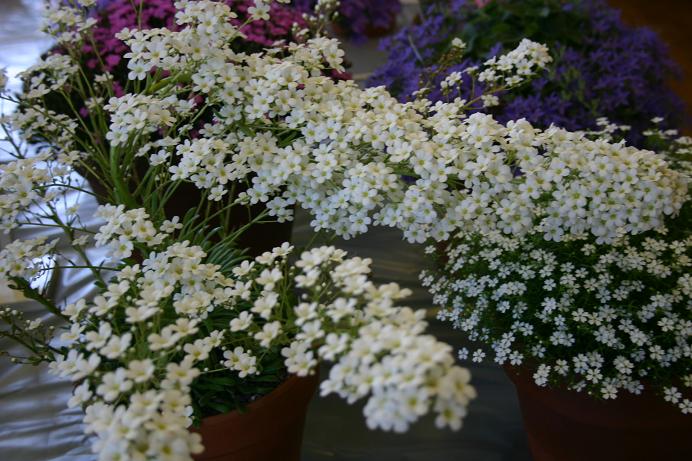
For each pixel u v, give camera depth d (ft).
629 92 2.32
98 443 1.00
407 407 0.91
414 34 2.60
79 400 1.08
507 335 1.49
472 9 2.57
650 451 1.53
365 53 3.38
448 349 0.93
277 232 2.09
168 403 1.04
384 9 3.50
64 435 1.75
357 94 1.48
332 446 1.74
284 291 1.30
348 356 1.00
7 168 1.43
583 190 1.31
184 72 1.47
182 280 1.26
